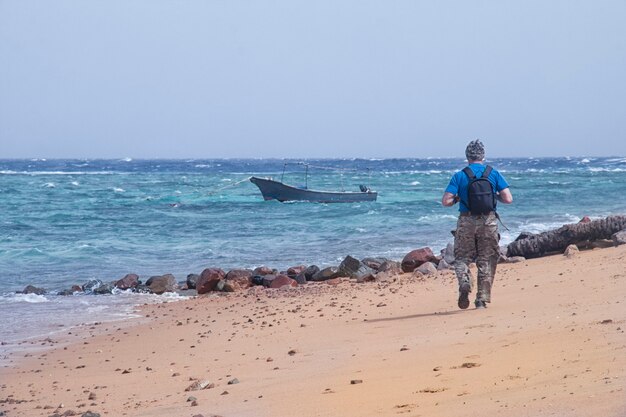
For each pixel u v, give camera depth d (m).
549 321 11.91
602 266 18.69
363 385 9.10
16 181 115.81
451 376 8.91
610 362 8.23
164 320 19.44
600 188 85.81
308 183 114.44
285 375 10.71
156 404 9.87
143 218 54.59
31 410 10.52
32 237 42.91
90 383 12.38
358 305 18.17
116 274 30.36
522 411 6.77
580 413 6.37
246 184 108.19
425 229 43.62
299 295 22.16
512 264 22.80
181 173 167.00
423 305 16.77
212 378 11.44
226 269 30.80
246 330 16.33
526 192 78.56
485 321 13.05
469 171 14.64
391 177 137.75
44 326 18.98
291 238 41.16
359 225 46.94
